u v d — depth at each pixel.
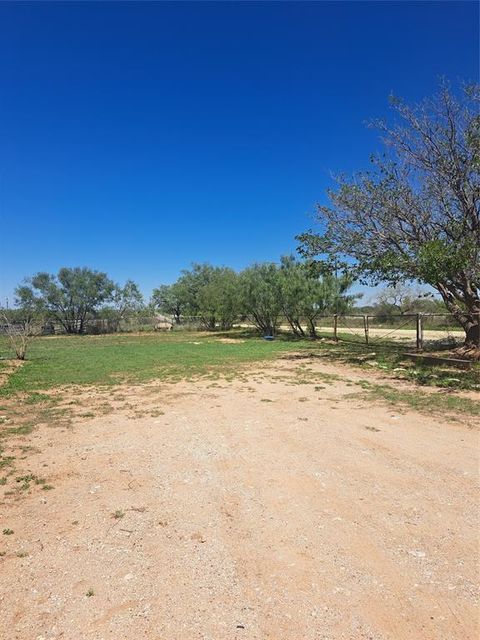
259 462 5.59
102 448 6.34
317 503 4.36
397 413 7.98
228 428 7.26
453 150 14.38
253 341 27.27
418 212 15.12
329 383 11.29
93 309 45.16
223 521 4.04
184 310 56.56
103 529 3.93
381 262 14.16
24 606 2.90
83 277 44.50
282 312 28.75
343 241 15.66
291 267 28.55
